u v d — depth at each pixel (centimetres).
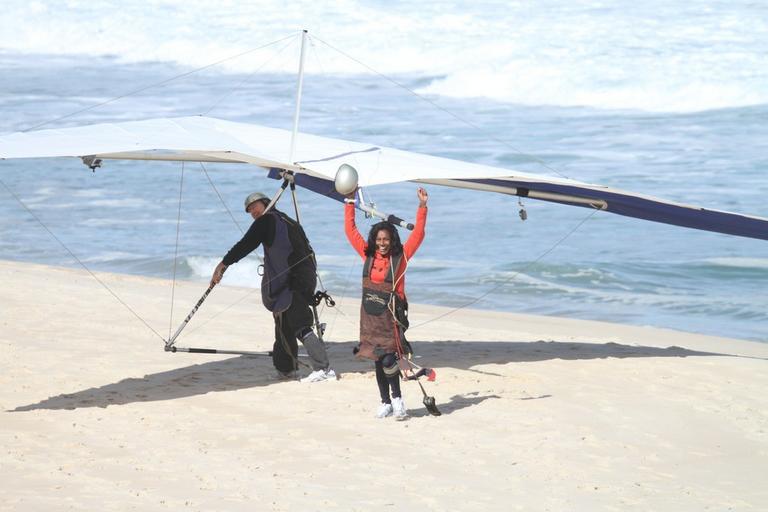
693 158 9775
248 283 6225
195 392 3338
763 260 6769
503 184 3734
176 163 10194
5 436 2798
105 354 3888
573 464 2655
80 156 3088
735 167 9356
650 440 2900
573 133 11069
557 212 8312
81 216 8044
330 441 2809
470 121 11694
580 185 3506
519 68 13462
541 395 3362
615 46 13775
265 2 17138
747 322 5434
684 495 2436
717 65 12888
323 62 14688
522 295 6062
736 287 6203
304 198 8738
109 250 7000
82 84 14325
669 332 4975
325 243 7269
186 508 2258
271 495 2359
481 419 3047
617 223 7944
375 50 14800
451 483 2478
